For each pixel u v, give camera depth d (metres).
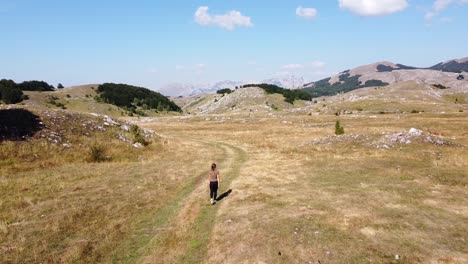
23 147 30.91
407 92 145.12
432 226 13.80
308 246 12.66
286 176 24.53
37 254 13.20
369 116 86.44
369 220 14.71
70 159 31.98
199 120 107.75
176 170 28.73
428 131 52.00
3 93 153.88
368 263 11.25
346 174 23.69
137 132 45.78
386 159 27.94
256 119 96.00
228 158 35.56
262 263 11.80
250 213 16.78
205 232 15.13
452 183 20.09
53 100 172.12
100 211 18.11
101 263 12.84
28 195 20.59
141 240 14.80
